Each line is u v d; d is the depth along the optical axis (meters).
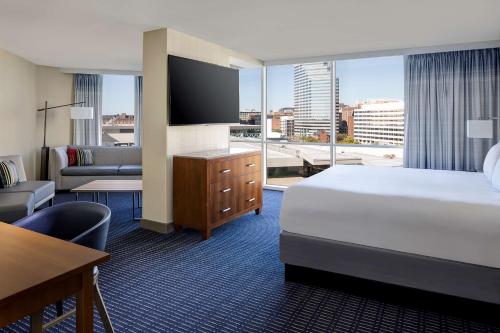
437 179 3.39
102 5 3.35
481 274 2.23
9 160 4.75
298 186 2.89
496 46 4.63
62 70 6.98
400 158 5.82
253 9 3.45
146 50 4.21
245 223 4.57
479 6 3.37
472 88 4.87
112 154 6.98
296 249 2.80
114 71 7.11
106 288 2.74
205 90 4.58
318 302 2.56
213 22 3.86
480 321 2.30
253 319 2.33
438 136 5.12
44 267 1.28
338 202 2.69
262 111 6.73
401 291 2.52
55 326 2.20
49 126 6.99
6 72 5.64
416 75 5.17
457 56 4.93
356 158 6.16
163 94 4.07
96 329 2.19
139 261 3.29
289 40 4.70
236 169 4.41
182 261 3.30
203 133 4.77
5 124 5.69
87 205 2.18
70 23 3.95
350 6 3.37
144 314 2.37
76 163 6.77
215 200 4.04
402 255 2.45
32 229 2.07
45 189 4.60
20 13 3.62
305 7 3.39
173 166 4.14
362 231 2.59
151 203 4.26
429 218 2.38
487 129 4.30
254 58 6.03
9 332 2.15
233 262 3.29
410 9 3.45
